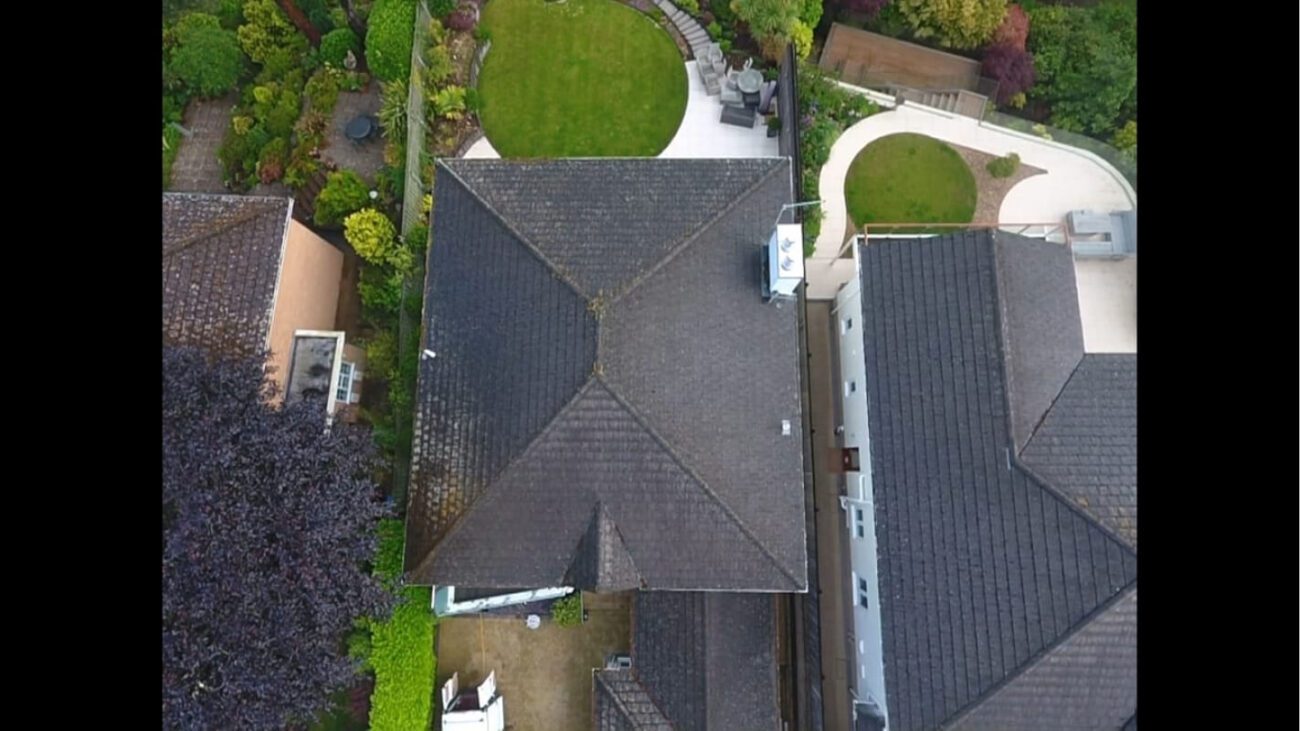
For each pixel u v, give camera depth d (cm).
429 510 1886
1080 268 2777
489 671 2336
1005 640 1839
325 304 2375
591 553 1833
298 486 1593
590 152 2688
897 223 2781
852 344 2416
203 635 1443
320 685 1652
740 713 2077
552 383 1869
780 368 2006
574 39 2789
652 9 2822
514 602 2166
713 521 1852
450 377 1966
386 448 2191
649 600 2158
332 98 2581
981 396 1983
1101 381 2050
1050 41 2862
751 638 2136
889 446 2031
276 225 2033
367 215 2316
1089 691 1800
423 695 2095
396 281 2305
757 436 1939
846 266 2736
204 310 1925
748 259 2050
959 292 2077
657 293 1930
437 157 2383
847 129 2870
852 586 2408
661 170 2128
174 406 1513
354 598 1652
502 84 2742
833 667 2419
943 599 1903
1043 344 2056
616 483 1845
